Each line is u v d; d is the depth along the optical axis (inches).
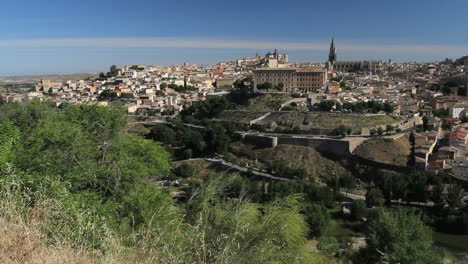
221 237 567.2
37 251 479.2
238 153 4975.4
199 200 698.2
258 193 2480.3
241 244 576.4
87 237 547.8
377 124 5027.1
